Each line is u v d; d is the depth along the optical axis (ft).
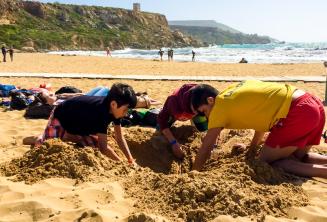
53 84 45.68
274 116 14.20
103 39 335.47
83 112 16.12
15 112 27.45
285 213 11.36
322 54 195.21
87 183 12.88
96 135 16.55
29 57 129.08
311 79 52.21
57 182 13.04
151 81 50.85
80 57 133.49
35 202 11.50
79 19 376.27
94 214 10.77
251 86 14.61
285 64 101.55
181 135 19.53
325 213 11.30
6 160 16.28
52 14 356.79
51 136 17.40
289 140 14.33
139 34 404.98
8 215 11.12
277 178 13.56
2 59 114.21
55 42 291.99
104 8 411.13
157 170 17.02
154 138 18.40
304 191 12.81
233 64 101.96
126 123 23.39
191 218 10.85
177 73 70.85
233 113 14.28
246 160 14.53
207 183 11.89
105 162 14.33
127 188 12.76
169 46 413.80
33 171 13.75
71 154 14.16
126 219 10.64
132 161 16.43
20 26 307.58
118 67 86.74
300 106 14.17
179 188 11.91
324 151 17.67
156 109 24.64
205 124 19.58
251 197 11.53
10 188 12.55
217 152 16.60
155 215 10.91
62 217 10.85
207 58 170.40
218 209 11.03
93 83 47.78
